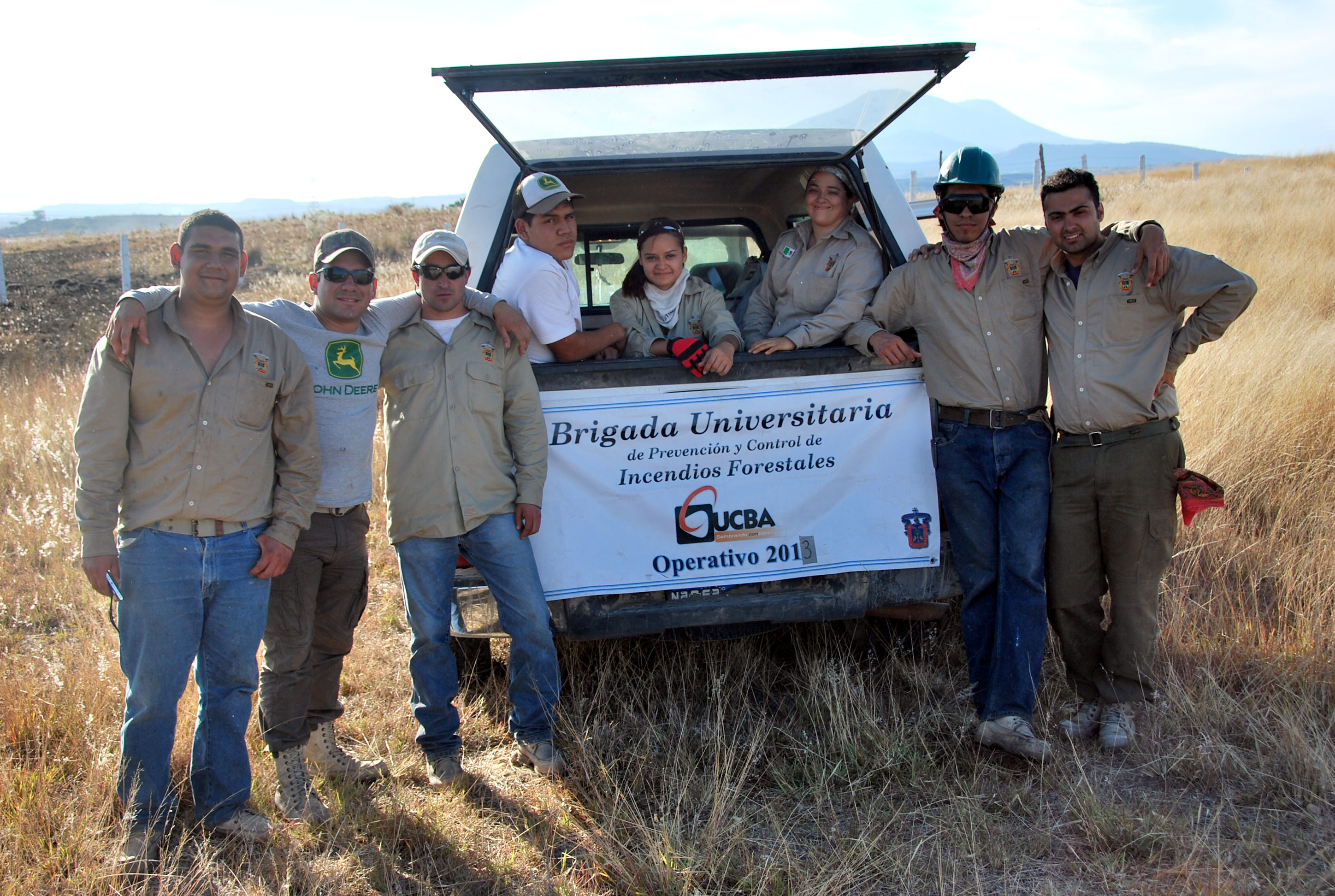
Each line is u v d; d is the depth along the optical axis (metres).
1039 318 3.34
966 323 3.32
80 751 3.35
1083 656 3.49
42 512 5.82
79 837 2.84
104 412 2.66
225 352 2.75
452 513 3.14
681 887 2.64
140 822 2.83
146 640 2.77
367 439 3.18
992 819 2.89
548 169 3.96
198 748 2.96
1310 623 3.80
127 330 2.62
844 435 3.49
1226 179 25.14
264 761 3.38
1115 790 3.03
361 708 3.85
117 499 2.73
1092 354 3.20
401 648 4.38
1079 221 3.08
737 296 4.95
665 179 5.00
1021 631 3.24
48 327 15.88
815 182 3.70
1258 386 5.97
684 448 3.42
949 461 3.43
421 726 3.39
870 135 3.71
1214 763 3.06
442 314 3.21
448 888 2.72
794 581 3.51
